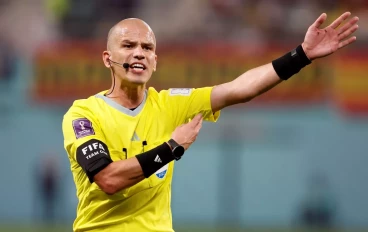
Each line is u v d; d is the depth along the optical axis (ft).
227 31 282.77
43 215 284.61
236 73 276.82
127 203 75.41
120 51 75.97
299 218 277.64
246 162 279.90
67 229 243.81
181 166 281.13
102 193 75.31
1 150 287.89
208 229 245.86
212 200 280.31
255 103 280.10
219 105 78.79
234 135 280.31
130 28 76.28
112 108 76.38
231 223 277.85
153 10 290.97
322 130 278.67
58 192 284.41
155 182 75.66
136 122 76.13
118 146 75.46
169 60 277.85
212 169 280.72
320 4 284.00
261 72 77.71
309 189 278.05
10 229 243.40
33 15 301.22
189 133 73.51
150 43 76.48
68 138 75.77
